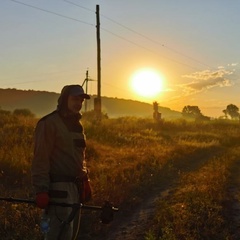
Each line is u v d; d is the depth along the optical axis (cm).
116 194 1067
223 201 1065
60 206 478
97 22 3769
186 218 885
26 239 741
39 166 471
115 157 1744
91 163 1542
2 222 800
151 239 759
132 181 1284
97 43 3750
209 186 1213
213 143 2653
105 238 816
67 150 489
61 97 499
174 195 1159
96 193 1039
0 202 914
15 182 1134
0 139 1733
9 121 2531
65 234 478
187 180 1368
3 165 1256
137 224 902
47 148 477
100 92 3744
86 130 2527
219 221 877
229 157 1973
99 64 3741
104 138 2378
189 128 4228
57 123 488
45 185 466
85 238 808
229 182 1349
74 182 493
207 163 1794
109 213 484
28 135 1914
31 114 5434
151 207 1043
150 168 1540
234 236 806
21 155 1420
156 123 4162
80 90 497
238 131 4088
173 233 790
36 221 826
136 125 3766
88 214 910
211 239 785
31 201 482
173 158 1853
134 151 1969
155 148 2155
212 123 5022
